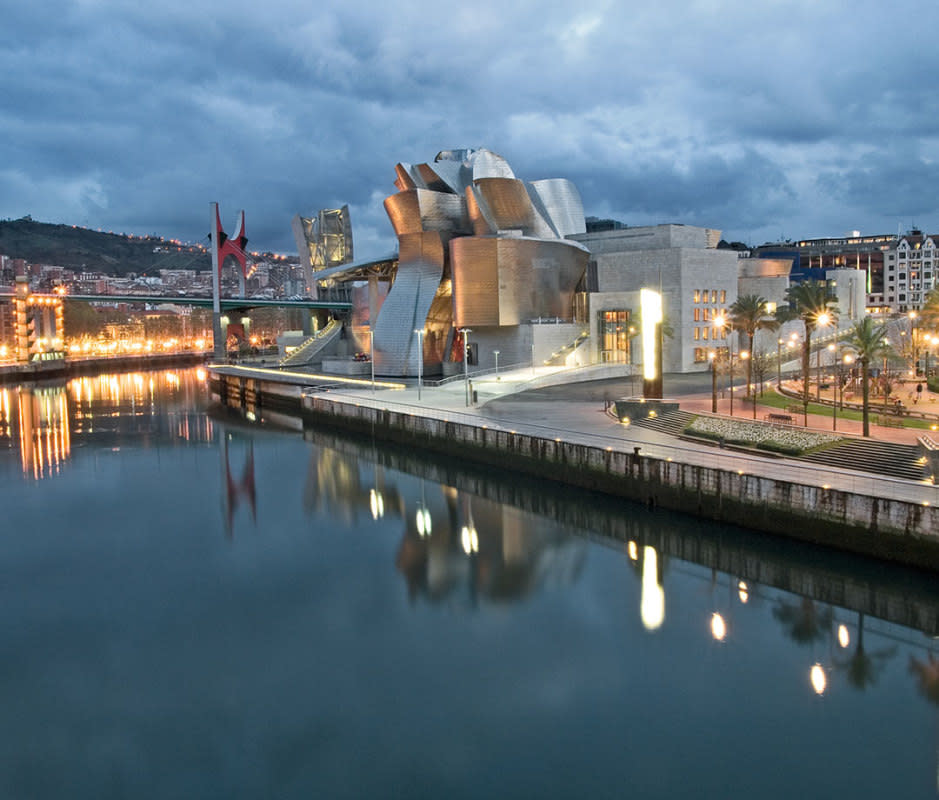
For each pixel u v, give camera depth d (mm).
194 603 28828
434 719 20422
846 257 180250
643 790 17344
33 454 61531
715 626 25641
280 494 46469
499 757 18734
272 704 21359
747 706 20672
